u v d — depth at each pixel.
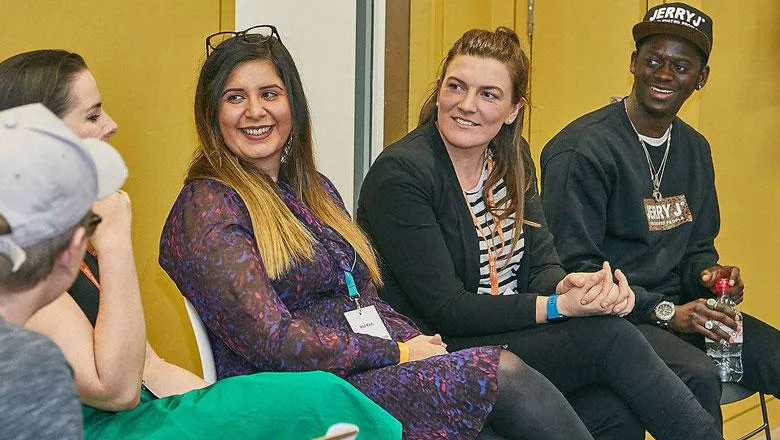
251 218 2.33
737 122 4.49
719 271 3.31
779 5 4.59
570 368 2.61
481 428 2.21
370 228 2.80
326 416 1.92
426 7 4.39
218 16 3.19
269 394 1.91
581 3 4.62
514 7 4.72
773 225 4.69
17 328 1.33
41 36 2.69
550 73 4.73
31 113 1.40
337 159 4.24
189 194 2.33
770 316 4.71
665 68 3.33
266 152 2.45
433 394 2.20
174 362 3.15
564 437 2.28
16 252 1.33
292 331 2.20
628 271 3.35
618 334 2.59
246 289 2.21
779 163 4.67
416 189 2.74
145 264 3.02
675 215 3.43
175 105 3.06
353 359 2.23
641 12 4.48
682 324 3.23
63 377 1.31
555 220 3.26
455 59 2.82
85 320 1.93
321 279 2.42
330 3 4.10
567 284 2.66
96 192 1.42
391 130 4.36
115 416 1.93
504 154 2.93
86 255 2.12
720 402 3.22
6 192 1.32
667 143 3.45
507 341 2.66
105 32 2.84
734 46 4.43
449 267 2.74
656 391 2.59
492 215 2.91
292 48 4.01
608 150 3.31
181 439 1.85
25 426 1.26
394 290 2.83
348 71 4.21
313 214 2.55
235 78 2.42
